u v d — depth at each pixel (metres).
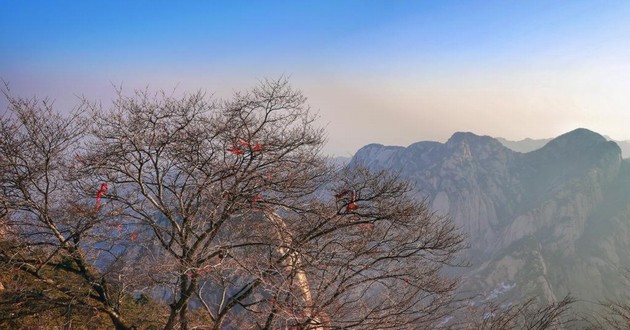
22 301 9.79
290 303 9.56
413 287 10.50
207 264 9.95
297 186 10.41
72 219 9.99
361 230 10.55
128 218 10.16
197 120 10.08
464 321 12.14
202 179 10.26
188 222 9.97
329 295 9.99
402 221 10.41
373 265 10.52
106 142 9.76
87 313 10.39
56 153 9.95
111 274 10.25
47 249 10.57
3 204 9.67
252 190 10.12
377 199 10.42
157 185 9.98
